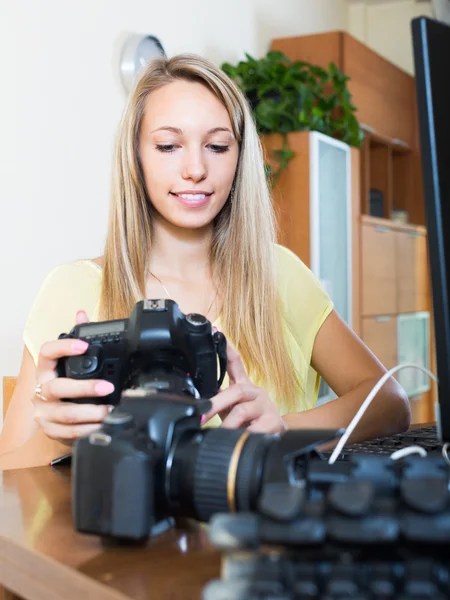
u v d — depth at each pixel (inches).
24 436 45.0
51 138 98.6
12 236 92.8
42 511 27.5
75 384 29.8
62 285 51.3
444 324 21.0
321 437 22.4
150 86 46.1
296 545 16.3
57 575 21.6
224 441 22.6
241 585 16.2
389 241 159.5
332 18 182.7
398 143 177.0
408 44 191.5
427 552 16.3
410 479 16.9
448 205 21.1
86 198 104.6
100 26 106.4
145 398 23.7
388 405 46.2
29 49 95.1
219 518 17.0
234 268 49.8
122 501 21.9
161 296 49.8
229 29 137.1
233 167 47.0
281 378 49.9
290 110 127.0
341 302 137.0
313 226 123.0
